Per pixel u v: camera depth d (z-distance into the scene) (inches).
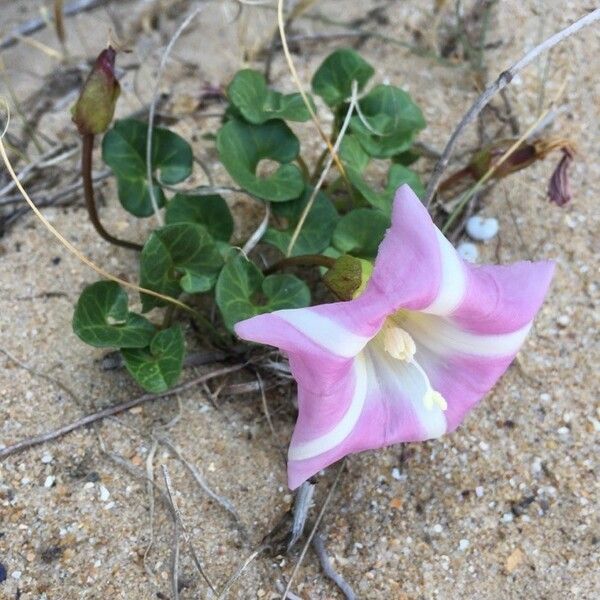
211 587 5.0
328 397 4.3
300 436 4.4
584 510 5.5
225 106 7.4
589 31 7.7
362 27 8.1
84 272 6.3
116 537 5.1
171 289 5.5
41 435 5.4
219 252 5.5
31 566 5.0
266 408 5.6
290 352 4.1
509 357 4.7
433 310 4.4
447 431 4.9
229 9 8.1
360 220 5.6
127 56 7.9
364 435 4.6
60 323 6.0
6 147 7.0
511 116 7.3
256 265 5.9
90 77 5.1
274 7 8.1
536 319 6.3
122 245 6.2
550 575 5.3
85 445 5.4
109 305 5.4
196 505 5.3
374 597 5.1
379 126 6.0
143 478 5.4
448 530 5.4
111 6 8.4
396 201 4.1
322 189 6.6
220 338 5.8
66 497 5.2
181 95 7.5
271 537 5.2
